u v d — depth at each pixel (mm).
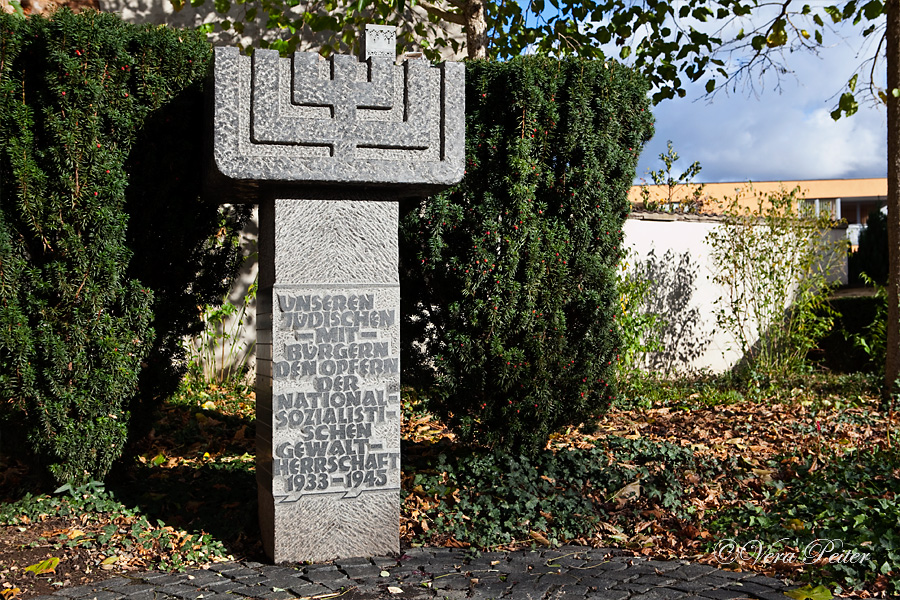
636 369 9477
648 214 10555
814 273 11141
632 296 9391
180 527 4641
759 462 6188
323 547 4238
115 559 4117
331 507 4246
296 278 4199
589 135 5461
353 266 4289
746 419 7984
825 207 11367
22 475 5496
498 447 5633
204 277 5465
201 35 5047
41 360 4695
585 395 5684
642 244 10516
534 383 5488
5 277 4574
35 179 4547
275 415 4156
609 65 5605
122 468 5297
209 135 4375
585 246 5555
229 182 4117
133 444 5332
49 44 4496
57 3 7730
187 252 5238
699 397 9055
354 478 4277
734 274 10844
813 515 4902
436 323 5664
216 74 3994
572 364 5648
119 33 4684
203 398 7816
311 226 4227
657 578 3965
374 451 4309
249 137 4055
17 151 4504
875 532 4453
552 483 5402
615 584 3871
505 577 3965
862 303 11461
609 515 4996
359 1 8008
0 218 4574
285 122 4059
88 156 4613
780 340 10844
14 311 4582
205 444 6598
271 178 4043
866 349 10172
